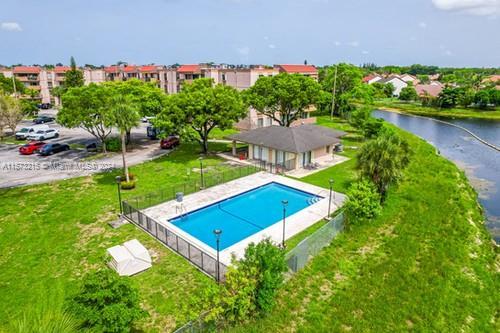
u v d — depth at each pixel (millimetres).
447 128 71062
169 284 16312
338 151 43250
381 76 164250
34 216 23969
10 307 14766
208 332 12766
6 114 47031
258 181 32031
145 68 95000
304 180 32156
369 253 19750
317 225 22875
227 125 38031
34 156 40469
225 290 13617
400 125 74812
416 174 35188
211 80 45188
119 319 11070
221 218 25000
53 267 17891
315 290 16234
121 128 28250
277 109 53031
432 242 21234
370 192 22953
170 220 23750
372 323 14172
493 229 25797
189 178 32062
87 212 24578
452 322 14680
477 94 94812
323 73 107375
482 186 35844
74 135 53500
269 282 13945
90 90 37969
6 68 96938
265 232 21969
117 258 16969
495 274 18891
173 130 37500
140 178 32312
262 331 13336
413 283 16891
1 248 19859
